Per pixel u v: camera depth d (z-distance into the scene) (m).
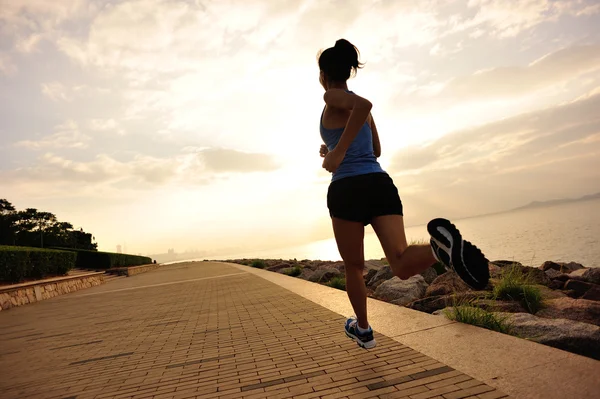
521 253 23.91
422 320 3.47
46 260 13.55
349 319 2.68
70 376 3.04
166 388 2.48
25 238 65.19
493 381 1.93
